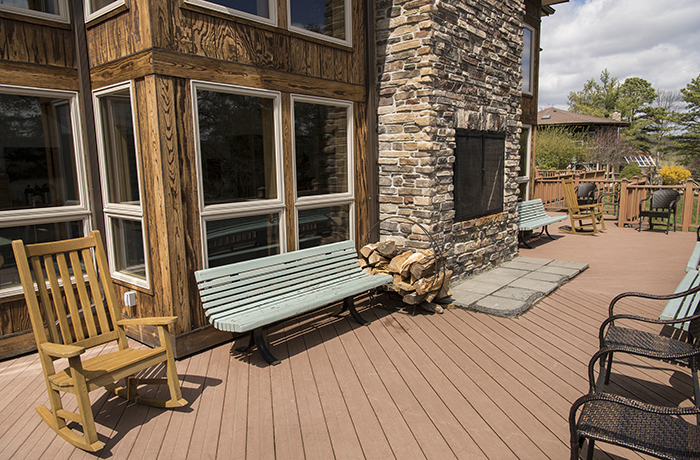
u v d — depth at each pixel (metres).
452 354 3.57
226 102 3.74
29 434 2.62
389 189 5.15
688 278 3.66
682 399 2.86
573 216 9.57
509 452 2.35
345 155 4.95
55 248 2.76
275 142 4.15
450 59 4.99
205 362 3.51
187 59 3.38
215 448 2.44
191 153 3.48
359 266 4.70
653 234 9.12
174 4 3.29
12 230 3.62
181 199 3.44
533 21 8.59
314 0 4.42
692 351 2.18
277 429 2.60
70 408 2.92
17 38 3.51
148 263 3.59
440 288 4.71
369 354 3.60
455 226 5.34
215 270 3.43
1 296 3.58
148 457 2.37
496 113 6.08
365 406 2.83
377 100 5.13
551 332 4.00
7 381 3.30
